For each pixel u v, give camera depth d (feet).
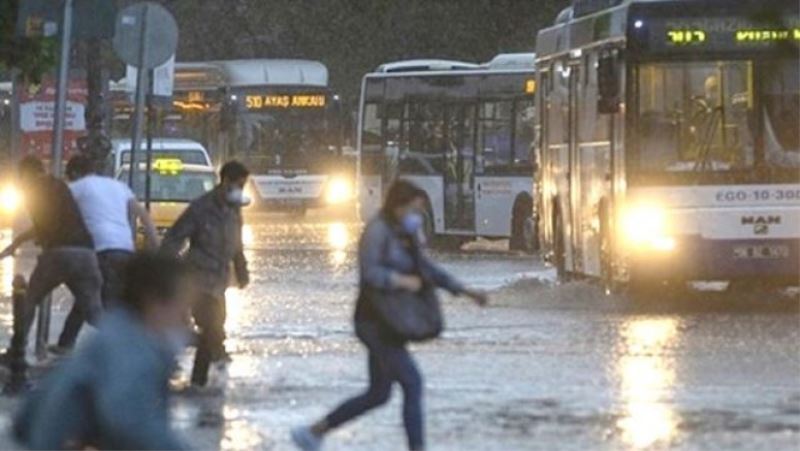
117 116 334.85
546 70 186.91
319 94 346.33
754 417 94.63
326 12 395.75
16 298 105.60
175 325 46.39
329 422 83.30
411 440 82.43
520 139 239.30
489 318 148.15
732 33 150.00
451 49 372.79
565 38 177.06
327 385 108.17
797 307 153.17
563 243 179.11
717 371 112.57
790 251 149.89
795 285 159.22
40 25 117.50
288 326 143.54
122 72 363.76
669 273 150.20
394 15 383.24
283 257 233.76
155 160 237.66
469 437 89.10
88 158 120.57
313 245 262.47
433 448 86.02
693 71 150.61
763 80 150.00
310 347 128.47
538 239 196.24
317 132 346.95
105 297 116.16
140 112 142.41
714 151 150.41
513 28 361.51
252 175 345.31
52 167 117.08
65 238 110.73
